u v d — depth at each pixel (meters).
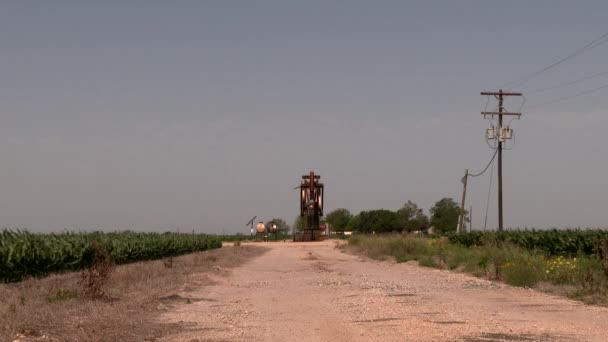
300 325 12.69
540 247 35.38
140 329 11.95
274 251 60.69
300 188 94.12
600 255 21.34
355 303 16.42
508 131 47.41
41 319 11.95
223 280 25.27
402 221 135.00
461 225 64.44
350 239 64.81
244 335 11.47
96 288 16.38
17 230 25.44
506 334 11.21
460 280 24.08
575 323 12.61
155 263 33.50
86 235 31.62
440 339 10.70
